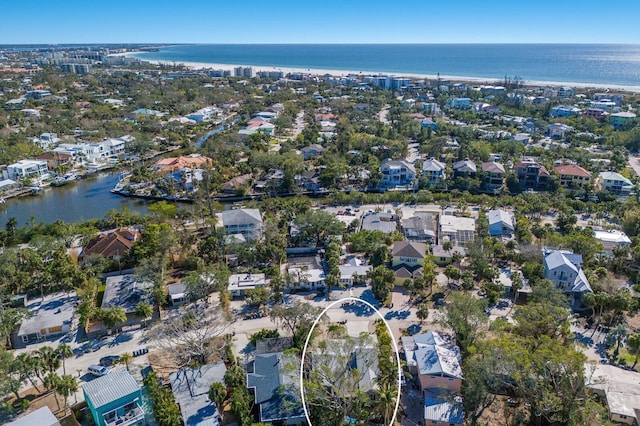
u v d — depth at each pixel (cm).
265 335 6222
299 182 13225
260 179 13850
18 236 9538
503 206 11412
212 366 5566
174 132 19275
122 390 4931
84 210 12056
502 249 8500
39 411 4756
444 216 10231
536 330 5875
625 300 6544
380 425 5028
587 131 19362
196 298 7269
